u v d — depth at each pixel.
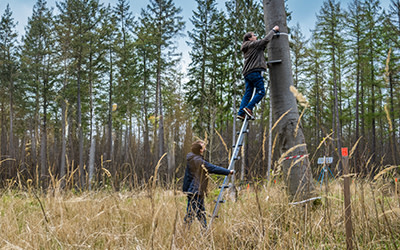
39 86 35.09
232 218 3.85
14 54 38.59
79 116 30.69
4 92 38.47
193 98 30.88
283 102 4.77
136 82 35.78
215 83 31.42
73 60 31.50
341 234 3.49
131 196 4.16
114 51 33.97
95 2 30.20
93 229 3.65
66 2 29.81
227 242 3.42
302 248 3.11
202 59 32.97
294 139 4.51
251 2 23.08
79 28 30.39
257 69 4.86
